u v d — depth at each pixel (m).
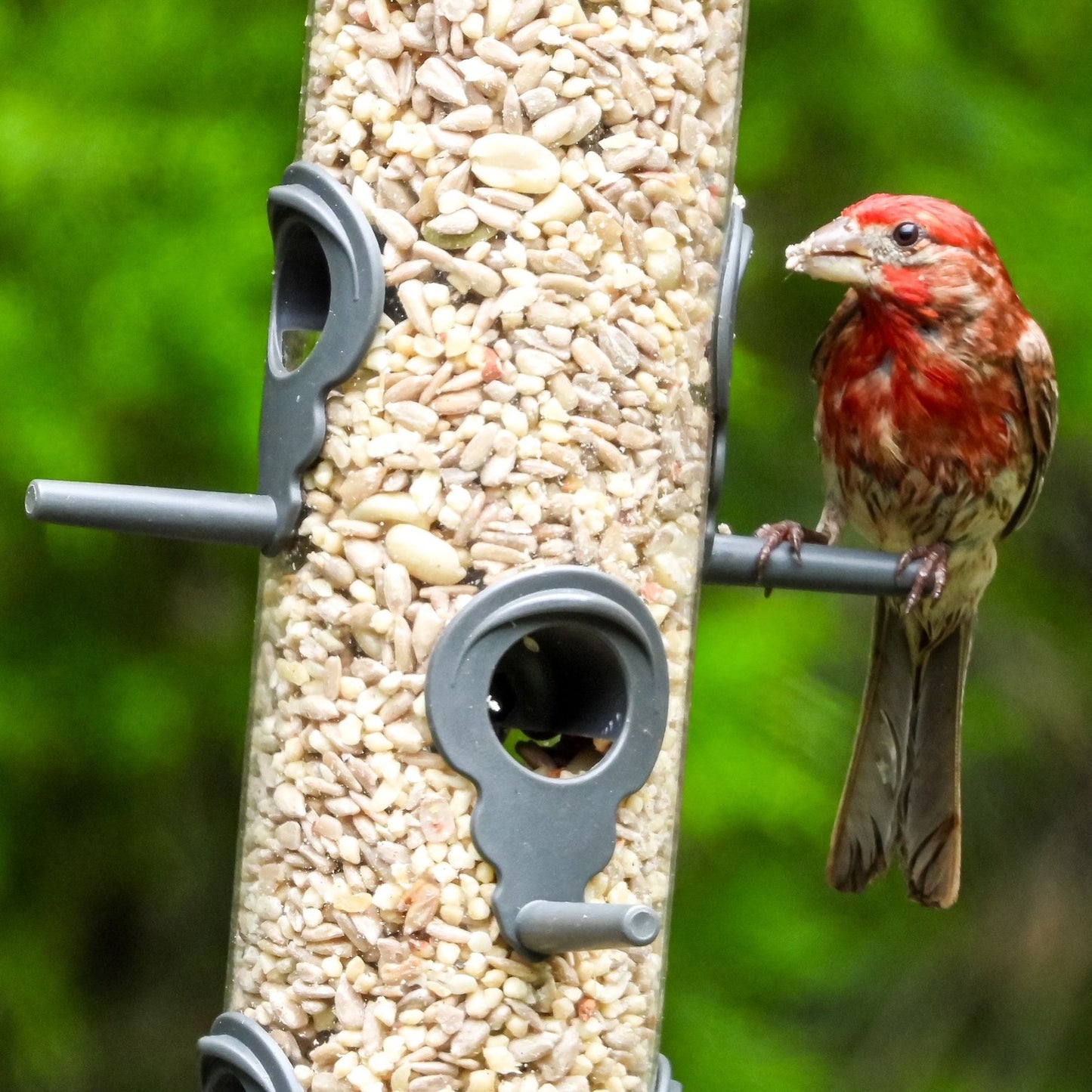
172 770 10.91
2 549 10.22
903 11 11.48
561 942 5.50
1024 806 12.45
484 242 5.77
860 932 12.04
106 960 11.21
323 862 5.76
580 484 5.82
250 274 9.85
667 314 6.00
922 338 8.27
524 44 5.80
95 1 10.46
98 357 9.77
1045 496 12.66
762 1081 10.72
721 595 11.07
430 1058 5.64
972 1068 11.87
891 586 7.62
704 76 6.14
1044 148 11.68
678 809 6.11
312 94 6.07
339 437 5.79
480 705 5.62
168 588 10.75
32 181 9.95
